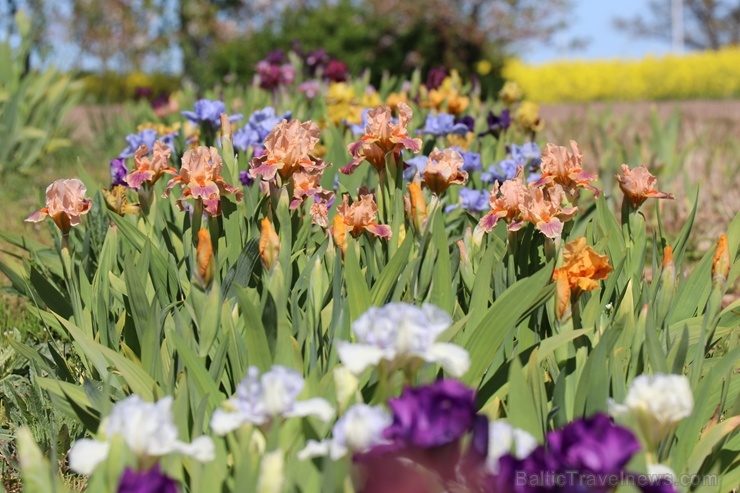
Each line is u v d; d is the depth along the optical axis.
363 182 4.56
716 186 7.58
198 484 1.92
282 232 2.90
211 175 3.10
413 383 1.89
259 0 24.56
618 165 7.07
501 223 3.56
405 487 1.59
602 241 3.08
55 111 9.41
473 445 1.63
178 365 2.56
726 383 2.47
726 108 20.92
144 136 4.82
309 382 2.20
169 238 3.40
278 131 3.07
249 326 2.33
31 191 7.57
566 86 37.66
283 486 1.83
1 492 2.69
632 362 2.45
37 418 2.92
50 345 3.07
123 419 1.69
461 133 5.34
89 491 1.72
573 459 1.59
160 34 25.38
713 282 2.69
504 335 2.41
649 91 36.50
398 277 2.89
